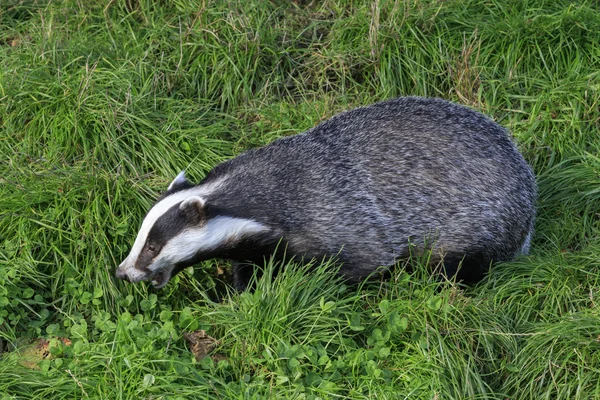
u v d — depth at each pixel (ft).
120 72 38.09
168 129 36.60
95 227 31.96
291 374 26.66
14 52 38.99
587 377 26.81
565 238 34.06
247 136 37.88
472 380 27.09
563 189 35.73
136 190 33.42
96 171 33.83
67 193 32.50
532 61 39.96
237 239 29.94
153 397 25.53
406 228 30.99
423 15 40.60
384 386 26.45
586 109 37.86
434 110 32.53
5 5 42.50
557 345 27.81
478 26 40.55
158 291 31.55
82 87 36.55
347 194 30.63
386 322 28.45
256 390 26.37
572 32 40.04
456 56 39.83
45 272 31.60
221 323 28.89
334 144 31.50
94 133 35.58
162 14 41.45
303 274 30.14
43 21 40.37
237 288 32.32
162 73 39.14
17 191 32.73
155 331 28.40
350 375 26.81
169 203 29.50
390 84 39.63
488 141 32.14
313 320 28.12
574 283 30.48
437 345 27.61
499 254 32.04
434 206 31.07
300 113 38.60
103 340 28.45
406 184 31.01
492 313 29.32
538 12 41.09
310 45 41.34
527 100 38.83
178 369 26.40
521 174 32.50
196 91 39.63
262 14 41.34
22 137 35.94
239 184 30.40
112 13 41.75
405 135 31.63
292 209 30.32
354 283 31.48
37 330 29.81
